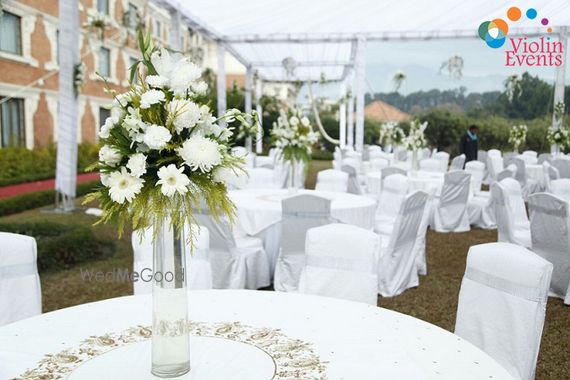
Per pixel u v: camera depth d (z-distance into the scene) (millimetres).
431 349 1660
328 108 24547
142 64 1488
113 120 1440
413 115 19609
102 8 13516
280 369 1521
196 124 1472
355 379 1458
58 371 1505
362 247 2629
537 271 2020
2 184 10023
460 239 6832
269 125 18875
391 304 4312
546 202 4273
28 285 2420
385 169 7316
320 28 11234
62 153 7293
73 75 7125
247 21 10430
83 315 1956
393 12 9750
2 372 1492
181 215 1448
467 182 7129
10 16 10602
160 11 16562
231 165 1533
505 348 2104
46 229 5969
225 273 4090
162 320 1465
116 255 5746
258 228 4566
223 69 12211
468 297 2266
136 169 1366
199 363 1562
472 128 13148
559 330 3811
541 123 16828
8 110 10727
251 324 1871
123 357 1604
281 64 17031
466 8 9445
